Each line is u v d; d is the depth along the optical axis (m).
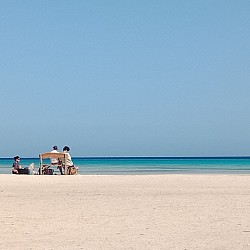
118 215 12.94
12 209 14.15
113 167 62.34
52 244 9.36
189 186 21.19
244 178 25.78
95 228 11.06
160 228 11.02
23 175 28.05
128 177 26.56
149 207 14.44
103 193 18.39
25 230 10.87
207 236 10.07
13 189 20.05
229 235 10.16
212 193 18.25
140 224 11.55
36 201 15.99
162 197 16.97
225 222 11.76
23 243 9.46
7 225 11.52
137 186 21.25
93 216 12.80
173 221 11.95
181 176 27.38
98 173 41.66
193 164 78.25
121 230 10.80
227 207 14.34
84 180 24.56
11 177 26.39
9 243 9.47
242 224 11.47
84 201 15.95
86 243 9.44
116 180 24.58
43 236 10.17
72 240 9.74
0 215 13.03
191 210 13.77
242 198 16.61
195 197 16.94
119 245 9.23
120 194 18.02
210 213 13.20
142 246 9.13
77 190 19.58
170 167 61.28
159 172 43.75
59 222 11.91
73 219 12.34
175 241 9.59
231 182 23.25
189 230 10.75
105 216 12.78
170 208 14.18
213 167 60.56
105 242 9.52
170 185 21.70
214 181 23.84
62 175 28.33
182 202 15.55
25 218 12.52
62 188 20.45
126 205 14.91
